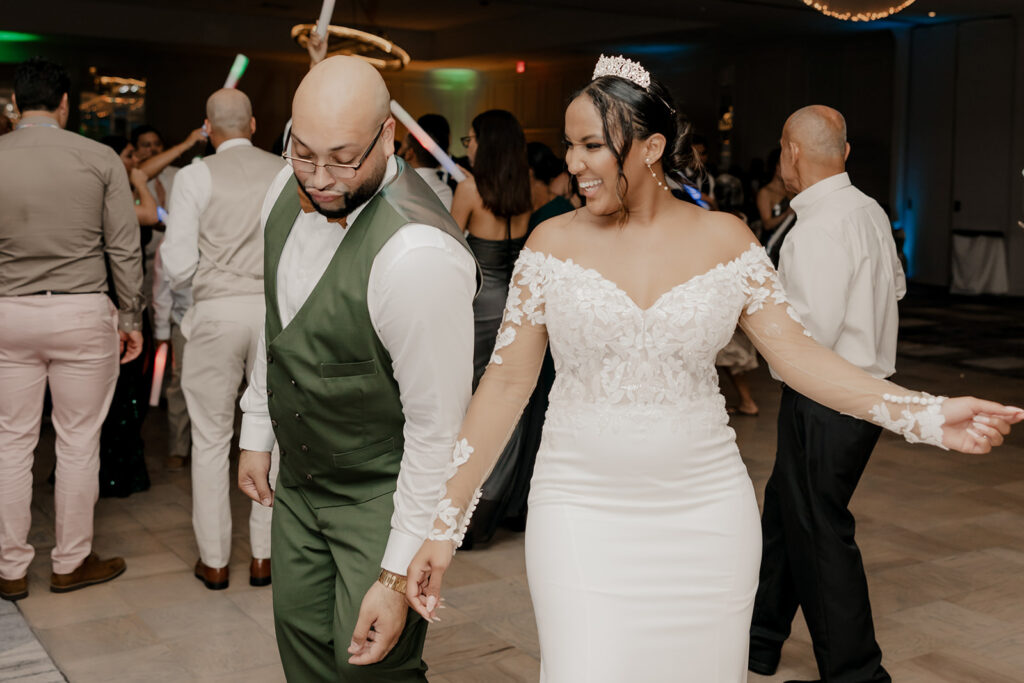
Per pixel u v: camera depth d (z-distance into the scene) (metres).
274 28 16.30
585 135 1.78
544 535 1.83
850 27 13.65
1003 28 12.98
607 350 1.80
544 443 1.90
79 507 3.58
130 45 16.11
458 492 1.80
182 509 4.56
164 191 5.96
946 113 13.75
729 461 1.87
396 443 2.00
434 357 1.84
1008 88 12.99
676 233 1.84
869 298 2.75
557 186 5.19
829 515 2.79
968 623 3.48
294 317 1.95
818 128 2.76
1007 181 13.09
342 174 1.81
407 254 1.83
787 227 4.57
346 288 1.88
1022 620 3.51
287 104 18.22
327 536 2.04
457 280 1.85
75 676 3.00
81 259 3.39
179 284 3.56
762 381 7.86
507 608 3.56
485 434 1.85
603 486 1.81
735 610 1.84
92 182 3.36
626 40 15.10
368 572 1.96
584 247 1.85
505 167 3.94
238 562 3.96
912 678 3.08
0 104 15.88
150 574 3.81
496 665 3.13
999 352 8.98
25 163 3.27
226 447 3.64
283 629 2.15
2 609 3.47
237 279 3.53
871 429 2.75
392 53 6.97
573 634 1.77
